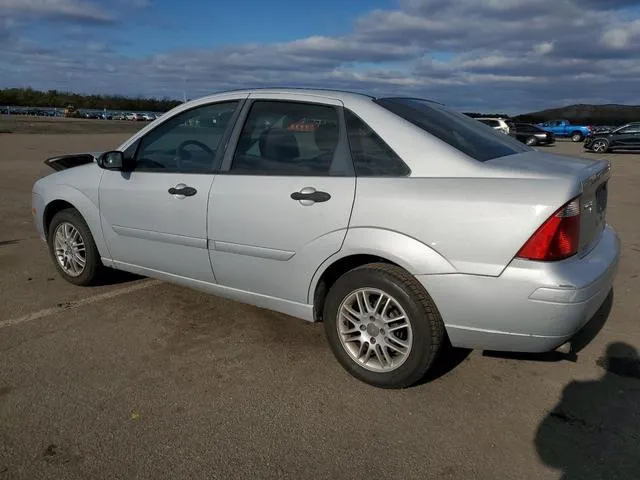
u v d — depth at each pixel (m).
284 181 3.39
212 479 2.46
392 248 2.98
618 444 2.74
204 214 3.72
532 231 2.70
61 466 2.53
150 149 4.17
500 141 3.60
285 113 3.54
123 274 5.22
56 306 4.42
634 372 3.45
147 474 2.48
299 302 3.47
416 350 3.04
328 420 2.91
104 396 3.10
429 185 2.96
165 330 3.99
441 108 3.85
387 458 2.62
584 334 4.00
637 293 4.86
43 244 6.42
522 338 2.83
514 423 2.91
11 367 3.42
